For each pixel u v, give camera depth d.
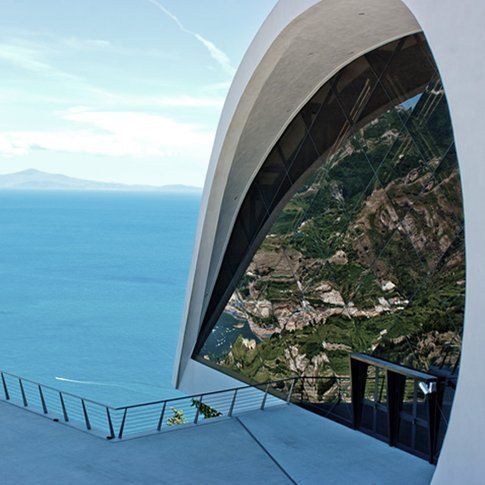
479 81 10.20
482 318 10.06
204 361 22.08
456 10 10.63
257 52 16.70
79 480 12.07
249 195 20.47
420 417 13.73
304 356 17.84
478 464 10.10
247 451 13.66
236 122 18.30
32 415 15.77
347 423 16.02
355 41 15.72
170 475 12.33
